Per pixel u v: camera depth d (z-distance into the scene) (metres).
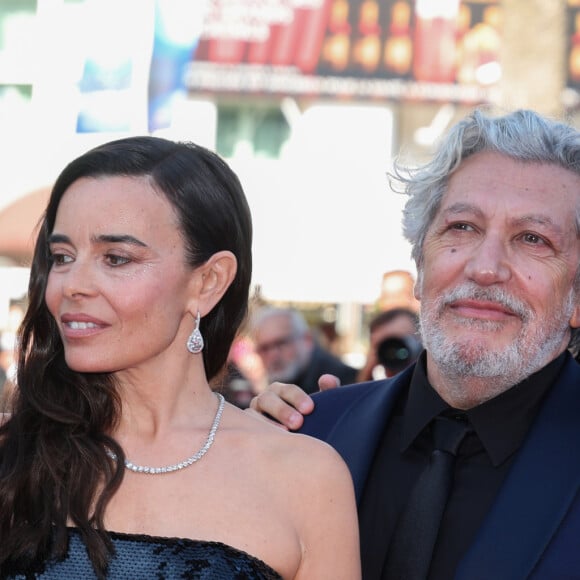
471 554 2.57
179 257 2.44
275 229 12.13
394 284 7.68
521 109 2.91
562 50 11.91
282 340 6.70
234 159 12.93
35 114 12.51
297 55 12.30
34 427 2.46
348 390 3.22
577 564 2.49
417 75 12.20
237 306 2.67
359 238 12.09
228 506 2.39
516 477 2.66
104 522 2.33
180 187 2.44
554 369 2.82
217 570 2.25
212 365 2.70
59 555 2.26
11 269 11.91
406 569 2.69
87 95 12.49
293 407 3.17
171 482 2.41
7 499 2.34
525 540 2.55
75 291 2.35
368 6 12.25
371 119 12.77
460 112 12.68
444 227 2.81
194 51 12.35
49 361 2.51
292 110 12.88
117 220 2.36
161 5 12.39
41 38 12.60
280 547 2.38
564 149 2.78
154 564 2.24
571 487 2.60
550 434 2.71
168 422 2.50
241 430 2.55
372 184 12.42
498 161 2.80
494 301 2.70
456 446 2.80
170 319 2.43
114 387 2.48
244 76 12.30
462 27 12.15
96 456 2.37
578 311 2.84
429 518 2.72
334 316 12.99
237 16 12.30
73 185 2.44
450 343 2.72
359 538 2.74
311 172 12.53
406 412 2.93
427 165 2.98
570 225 2.75
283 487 2.47
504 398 2.77
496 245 2.72
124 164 2.42
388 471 2.93
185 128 12.88
